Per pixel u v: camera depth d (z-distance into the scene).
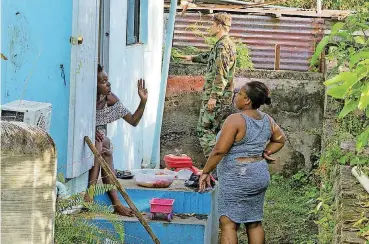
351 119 9.52
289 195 12.21
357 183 7.07
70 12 7.27
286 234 10.28
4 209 3.37
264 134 7.73
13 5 7.33
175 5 11.85
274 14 14.63
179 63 13.33
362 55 3.93
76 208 6.70
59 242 5.57
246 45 14.83
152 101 12.52
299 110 13.20
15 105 5.96
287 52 14.68
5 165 3.35
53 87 7.35
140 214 7.28
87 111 7.65
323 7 18.31
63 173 7.10
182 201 8.05
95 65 7.85
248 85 7.71
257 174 7.68
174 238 7.56
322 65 13.62
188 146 13.42
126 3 10.31
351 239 5.75
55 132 7.34
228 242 7.68
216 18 11.41
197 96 13.38
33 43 7.34
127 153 10.74
